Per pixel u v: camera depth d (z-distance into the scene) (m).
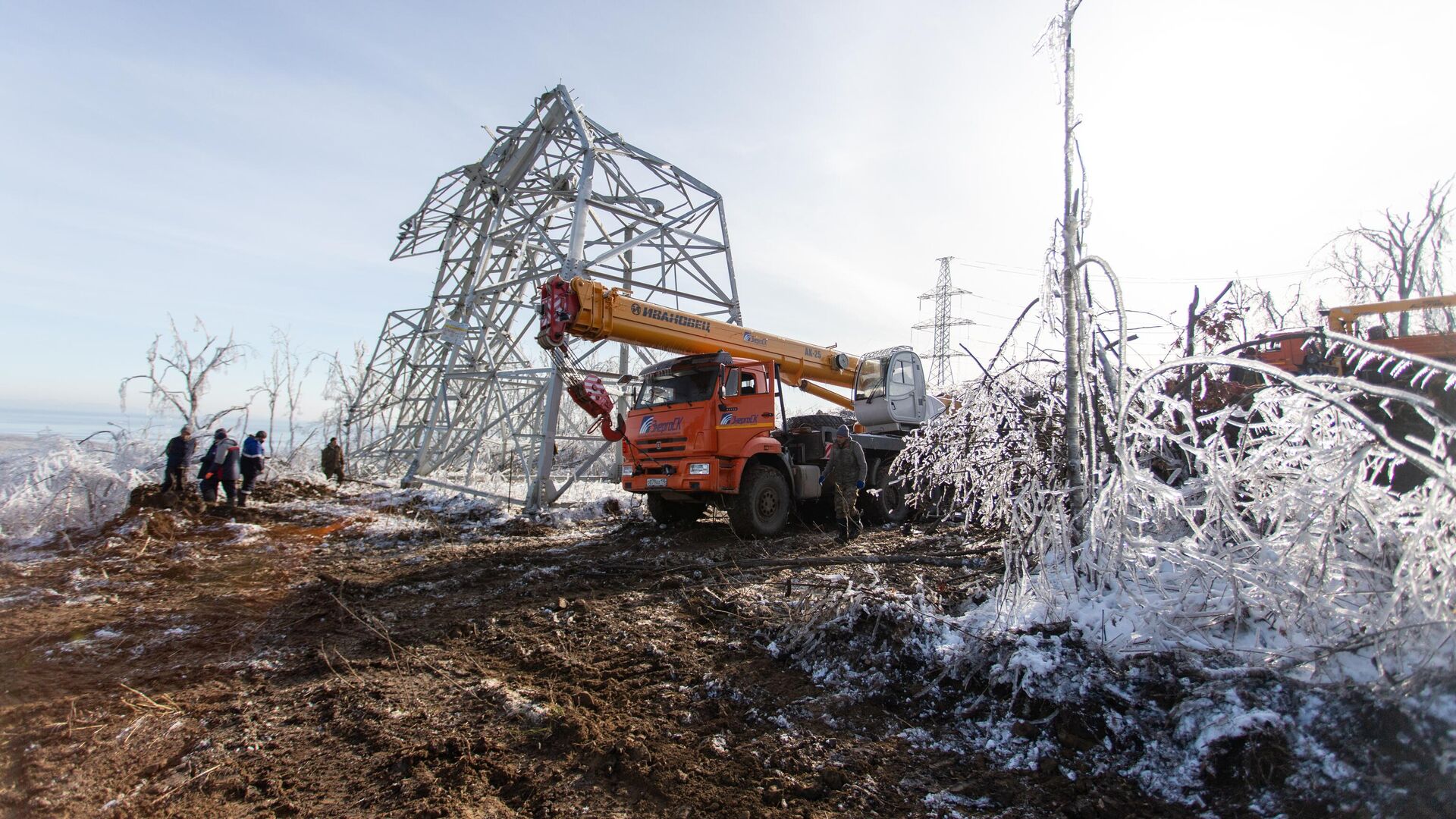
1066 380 4.25
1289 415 3.37
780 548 8.19
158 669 4.43
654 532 9.74
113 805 2.83
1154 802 2.49
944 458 5.34
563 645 4.64
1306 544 3.04
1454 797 2.13
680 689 3.83
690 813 2.65
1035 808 2.53
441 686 4.00
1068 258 4.18
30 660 4.62
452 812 2.70
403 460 19.77
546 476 11.81
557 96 14.65
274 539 9.61
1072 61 4.25
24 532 9.47
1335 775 2.37
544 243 14.09
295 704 3.81
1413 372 4.77
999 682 3.28
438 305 18.83
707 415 8.72
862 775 2.85
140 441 12.94
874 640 3.93
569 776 2.96
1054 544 4.05
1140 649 3.27
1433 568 2.66
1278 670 2.88
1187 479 4.44
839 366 11.52
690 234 14.80
